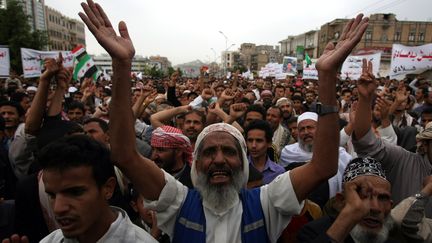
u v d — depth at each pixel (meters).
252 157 3.44
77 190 1.36
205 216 1.78
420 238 1.99
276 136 5.00
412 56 10.11
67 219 1.35
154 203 1.76
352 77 12.44
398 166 2.80
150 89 5.02
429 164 2.72
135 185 1.74
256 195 1.85
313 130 3.85
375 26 64.44
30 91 8.49
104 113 5.01
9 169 3.33
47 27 81.06
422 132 2.68
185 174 2.89
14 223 2.33
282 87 10.19
